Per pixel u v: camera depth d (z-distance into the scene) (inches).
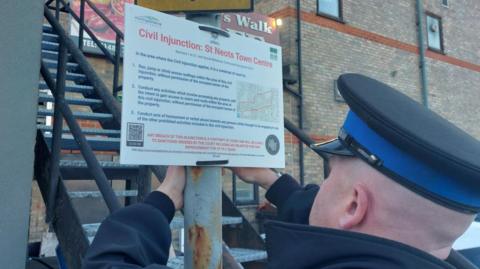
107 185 58.1
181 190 44.2
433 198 25.2
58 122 77.6
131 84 39.6
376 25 301.9
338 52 275.7
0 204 67.0
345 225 27.9
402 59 315.3
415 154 25.0
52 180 76.5
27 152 70.8
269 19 248.1
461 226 26.6
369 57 293.0
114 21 242.4
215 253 45.0
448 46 353.1
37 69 73.5
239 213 100.7
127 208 36.3
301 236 28.1
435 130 27.0
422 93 323.9
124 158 38.5
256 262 95.0
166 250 36.1
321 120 258.4
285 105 246.8
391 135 25.8
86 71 82.2
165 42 42.3
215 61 46.3
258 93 49.9
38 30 74.2
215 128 45.4
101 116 124.7
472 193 25.2
